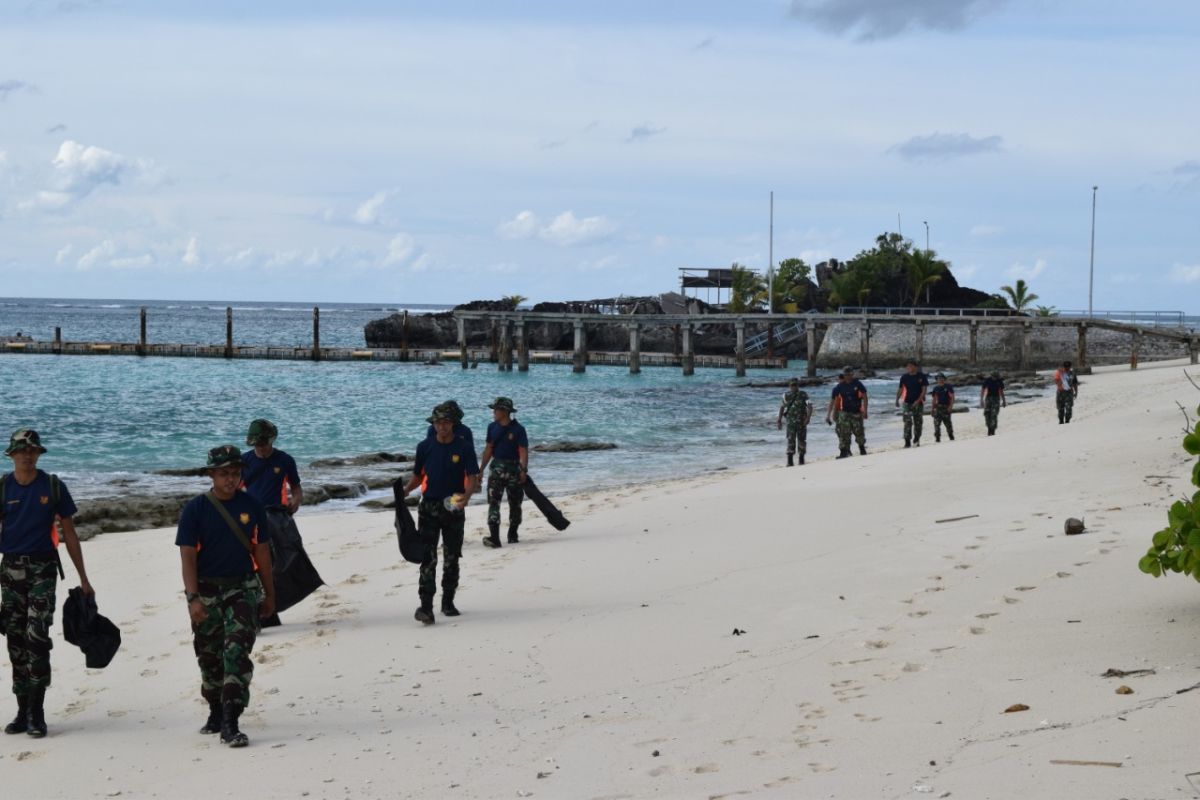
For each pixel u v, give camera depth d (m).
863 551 11.90
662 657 8.41
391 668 8.79
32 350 92.81
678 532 14.44
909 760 5.58
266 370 78.75
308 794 6.07
